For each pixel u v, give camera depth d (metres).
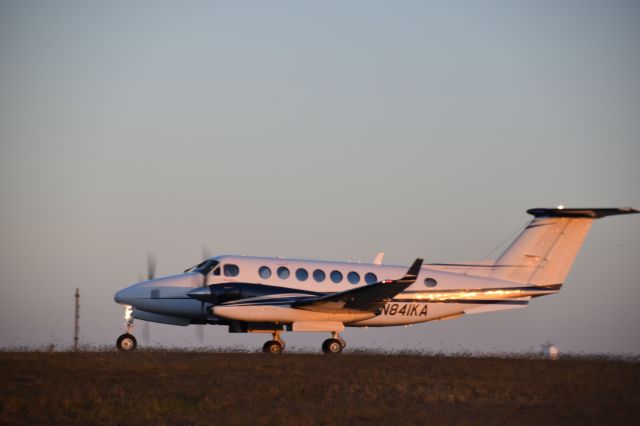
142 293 106.19
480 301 112.88
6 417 61.34
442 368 86.44
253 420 61.53
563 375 84.50
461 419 63.38
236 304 102.06
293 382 74.44
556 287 115.19
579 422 63.09
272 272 106.88
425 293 111.00
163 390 69.69
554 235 115.56
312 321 104.62
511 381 79.38
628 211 113.62
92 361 83.50
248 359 88.31
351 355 98.44
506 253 115.06
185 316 107.19
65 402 64.56
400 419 62.75
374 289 99.44
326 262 109.75
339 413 63.75
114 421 61.28
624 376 85.38
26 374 75.50
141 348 105.50
